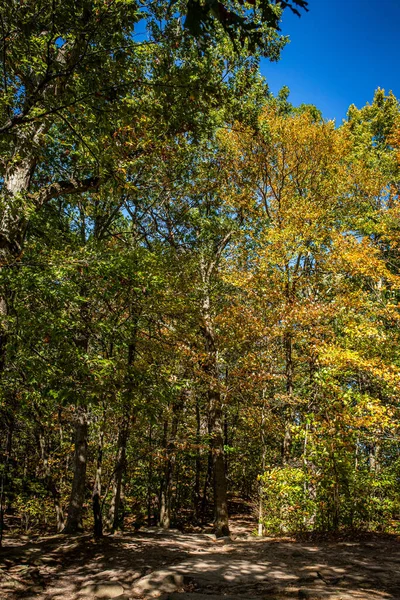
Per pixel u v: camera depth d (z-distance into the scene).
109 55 5.32
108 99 5.42
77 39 4.90
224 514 13.73
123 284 6.84
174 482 21.83
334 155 15.96
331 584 6.27
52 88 5.76
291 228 13.84
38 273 5.92
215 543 11.67
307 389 15.06
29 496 17.19
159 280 7.14
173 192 14.28
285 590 6.15
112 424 11.23
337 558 7.89
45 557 8.82
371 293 15.24
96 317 7.49
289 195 16.06
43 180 10.88
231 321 13.62
